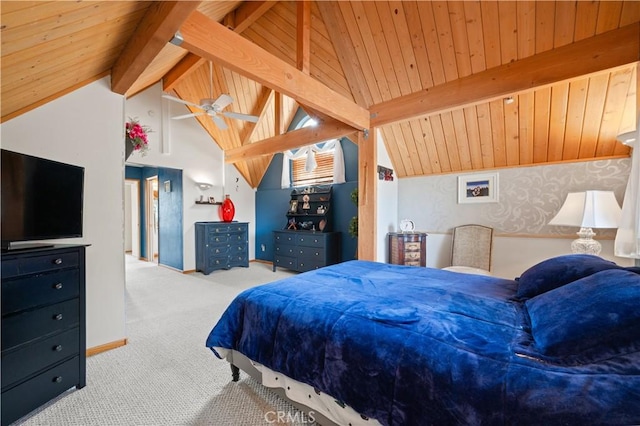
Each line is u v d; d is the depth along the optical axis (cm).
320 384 130
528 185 341
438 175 409
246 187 667
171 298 379
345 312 141
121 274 246
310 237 509
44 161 182
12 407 147
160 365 211
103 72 236
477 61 277
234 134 585
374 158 358
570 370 90
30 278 158
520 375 90
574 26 227
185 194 554
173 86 506
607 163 294
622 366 87
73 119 223
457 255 376
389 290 178
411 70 313
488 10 250
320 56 367
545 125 307
